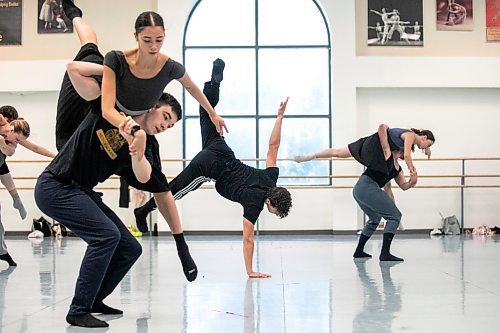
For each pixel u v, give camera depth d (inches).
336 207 428.5
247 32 445.4
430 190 435.8
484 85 434.0
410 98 441.7
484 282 182.2
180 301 150.9
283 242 356.8
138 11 446.9
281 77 445.4
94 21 446.9
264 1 445.1
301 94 444.5
